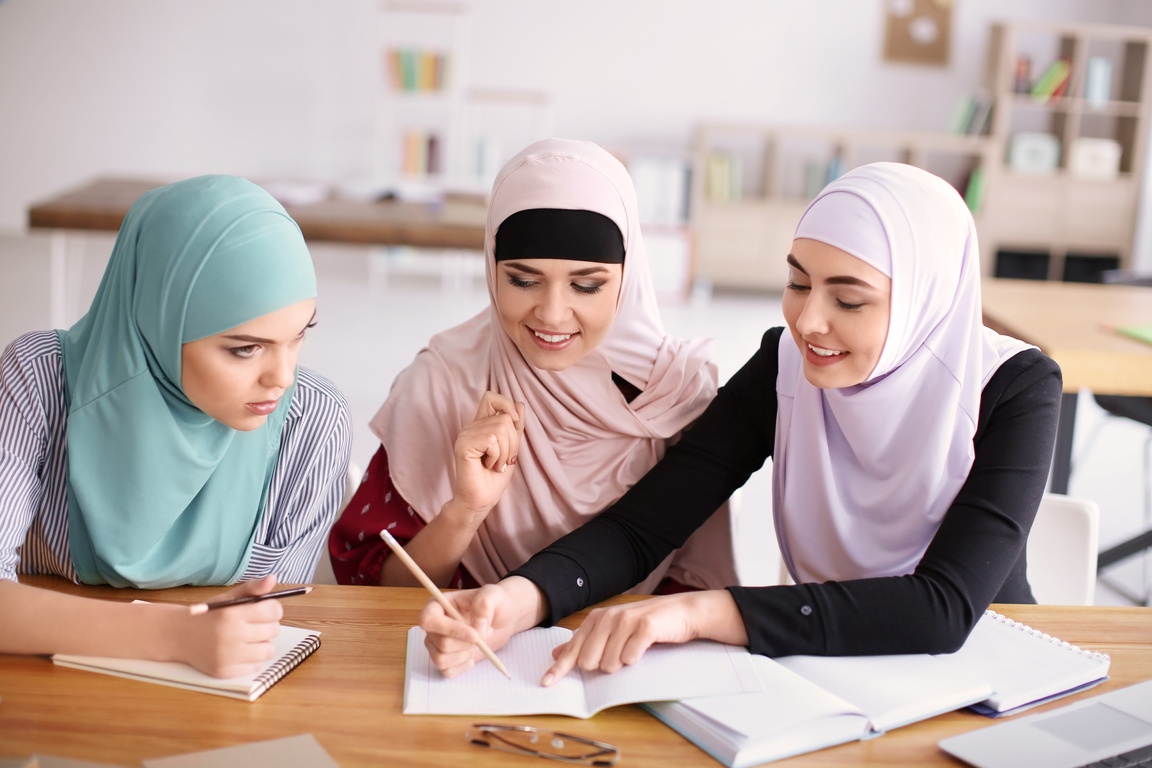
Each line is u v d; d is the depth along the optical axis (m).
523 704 1.00
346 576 1.55
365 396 4.17
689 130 6.80
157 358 1.17
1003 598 1.38
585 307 1.37
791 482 1.40
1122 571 2.93
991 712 1.03
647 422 1.53
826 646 1.11
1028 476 1.24
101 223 3.48
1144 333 2.46
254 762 0.88
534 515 1.54
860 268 1.18
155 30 6.56
